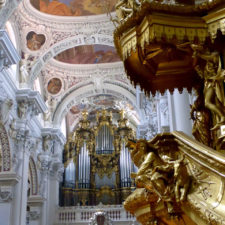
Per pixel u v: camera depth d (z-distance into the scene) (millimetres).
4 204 12344
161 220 2828
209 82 3311
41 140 17094
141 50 4098
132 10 3428
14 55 11141
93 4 13531
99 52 16953
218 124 3117
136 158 2998
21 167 13117
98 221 17234
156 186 2381
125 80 18000
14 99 13258
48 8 13719
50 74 17734
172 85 4598
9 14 10727
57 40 14836
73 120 22047
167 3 3346
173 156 2758
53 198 18062
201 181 2322
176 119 7168
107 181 20406
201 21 3348
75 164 20562
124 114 21578
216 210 2066
